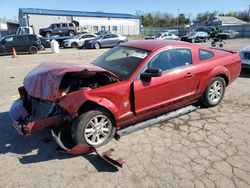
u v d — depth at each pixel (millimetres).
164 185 2789
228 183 2812
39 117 3434
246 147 3537
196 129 4094
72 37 25609
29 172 3055
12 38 17609
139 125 3953
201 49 4621
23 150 3547
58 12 40031
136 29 49938
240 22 70688
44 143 3729
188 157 3305
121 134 3715
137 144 3639
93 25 41500
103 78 3699
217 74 4703
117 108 3518
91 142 3443
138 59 3883
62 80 3453
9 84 7414
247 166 3109
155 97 3881
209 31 37156
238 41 29891
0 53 17266
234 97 5707
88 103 3338
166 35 30000
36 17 38094
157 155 3357
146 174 2975
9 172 3059
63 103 3166
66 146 3404
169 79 3965
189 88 4355
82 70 3367
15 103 4086
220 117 4555
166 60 4031
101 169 3094
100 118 3455
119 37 22875
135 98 3641
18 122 3490
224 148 3516
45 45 20359
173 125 4242
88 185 2809
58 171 3064
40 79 3561
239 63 5211
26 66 11172
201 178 2896
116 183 2832
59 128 3352
